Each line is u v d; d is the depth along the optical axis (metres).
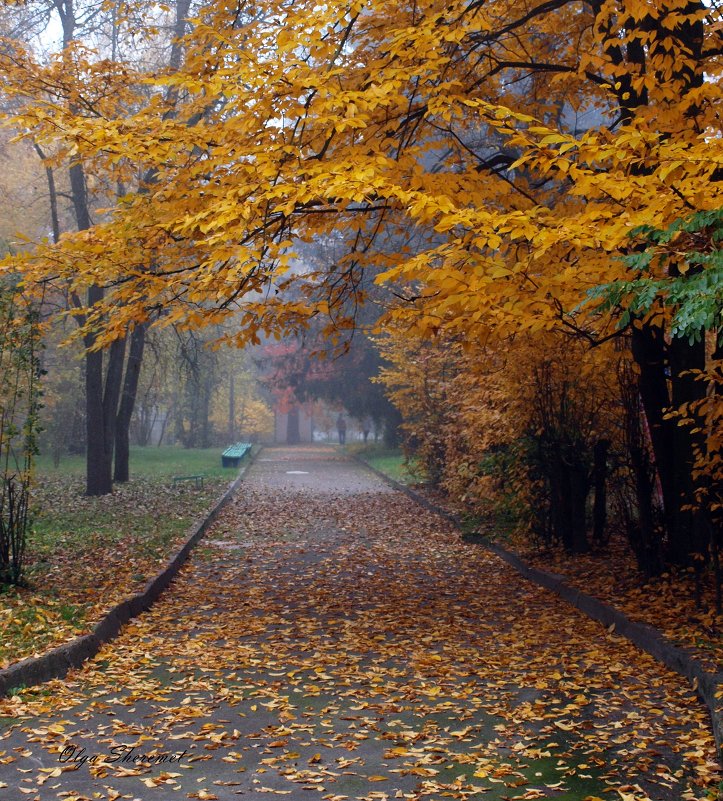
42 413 35.19
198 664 7.23
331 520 19.17
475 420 14.23
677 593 9.07
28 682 6.20
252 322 9.02
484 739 5.45
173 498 21.45
